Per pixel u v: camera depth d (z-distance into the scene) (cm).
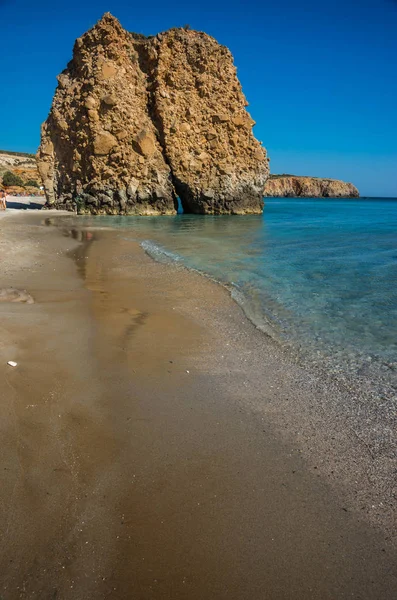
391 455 365
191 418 415
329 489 320
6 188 5812
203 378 509
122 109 3300
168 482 317
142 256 1420
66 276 1058
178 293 923
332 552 261
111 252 1499
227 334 672
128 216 3391
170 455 351
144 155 3422
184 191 3706
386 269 1162
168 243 1759
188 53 3512
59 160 3625
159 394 460
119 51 3341
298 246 1664
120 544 257
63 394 433
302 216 3750
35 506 278
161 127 3509
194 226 2550
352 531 279
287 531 276
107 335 630
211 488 314
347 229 2419
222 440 379
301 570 247
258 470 339
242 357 581
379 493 317
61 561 241
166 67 3488
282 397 468
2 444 338
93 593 224
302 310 798
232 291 941
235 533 272
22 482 298
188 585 234
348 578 244
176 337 648
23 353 523
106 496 295
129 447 357
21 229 2098
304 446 376
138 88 3484
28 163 9425
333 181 13888
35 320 666
